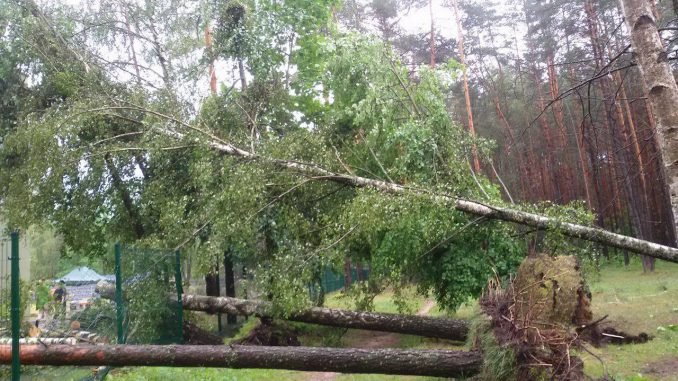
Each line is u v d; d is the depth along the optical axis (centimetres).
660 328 806
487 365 464
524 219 704
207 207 829
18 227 874
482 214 722
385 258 802
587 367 619
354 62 882
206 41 1290
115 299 688
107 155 942
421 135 802
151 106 898
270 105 1066
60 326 676
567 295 466
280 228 866
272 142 841
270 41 1122
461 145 837
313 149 841
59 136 864
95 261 1069
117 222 1011
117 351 561
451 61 909
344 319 795
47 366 563
